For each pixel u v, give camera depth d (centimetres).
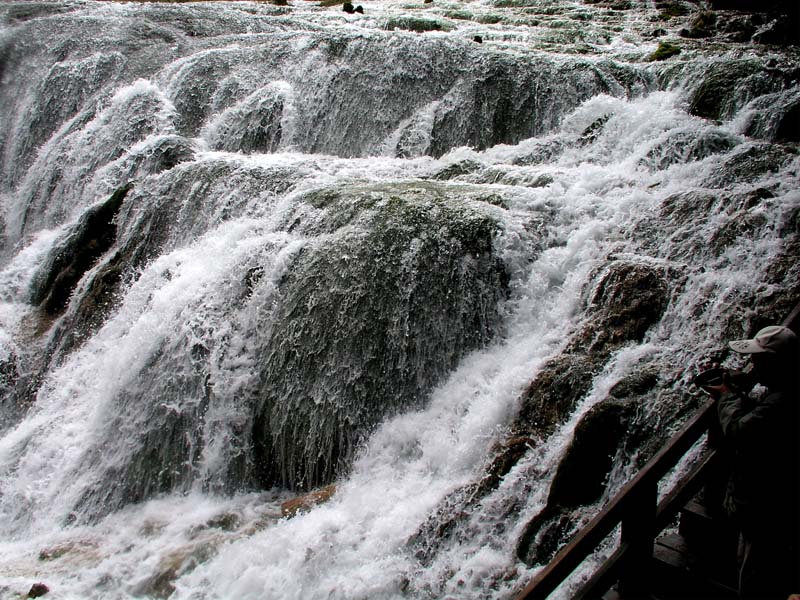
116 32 1659
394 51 1309
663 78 1118
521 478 602
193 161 1184
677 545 465
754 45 1426
